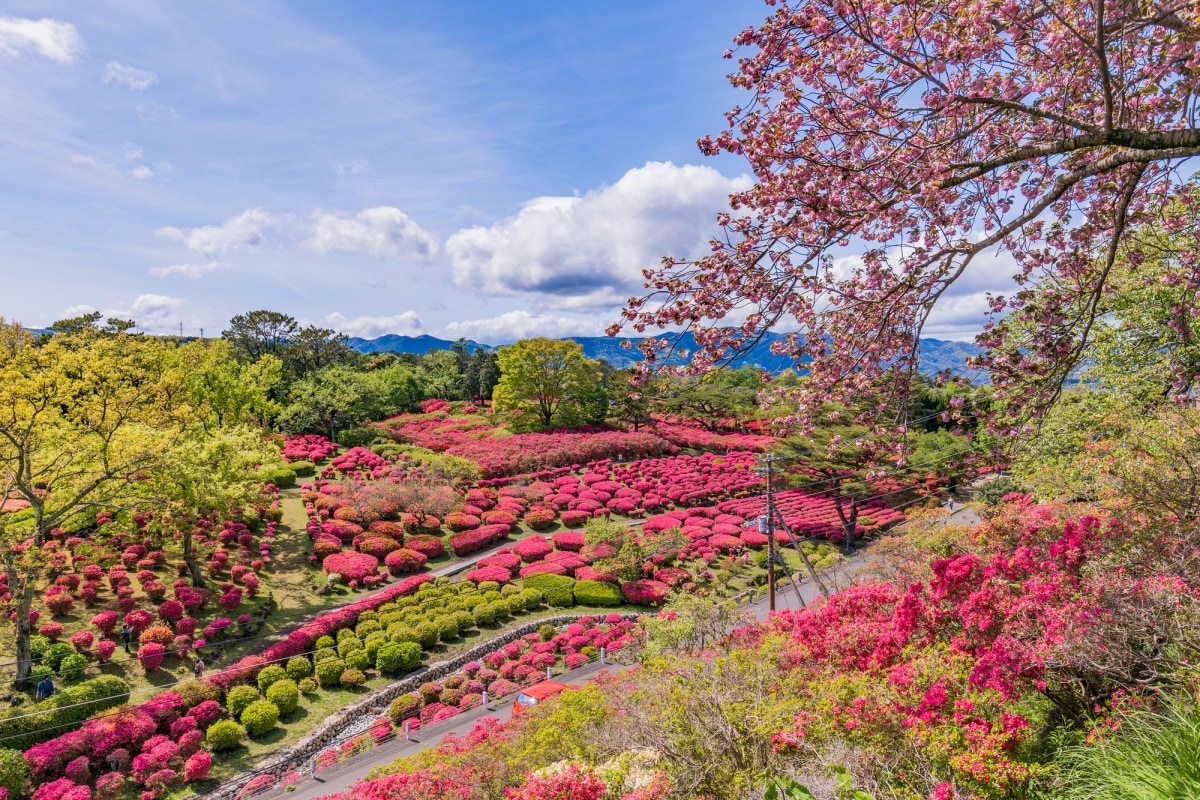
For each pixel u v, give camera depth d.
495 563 33.53
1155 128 5.91
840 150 5.79
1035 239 6.61
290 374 68.69
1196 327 7.30
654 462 54.16
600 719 9.98
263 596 27.48
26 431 22.03
